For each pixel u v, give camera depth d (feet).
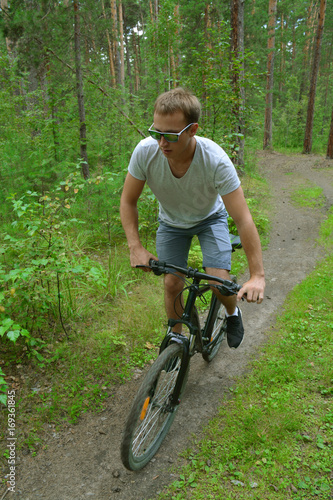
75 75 22.11
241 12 33.78
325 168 52.11
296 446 7.33
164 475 6.95
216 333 10.09
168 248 8.32
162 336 11.41
